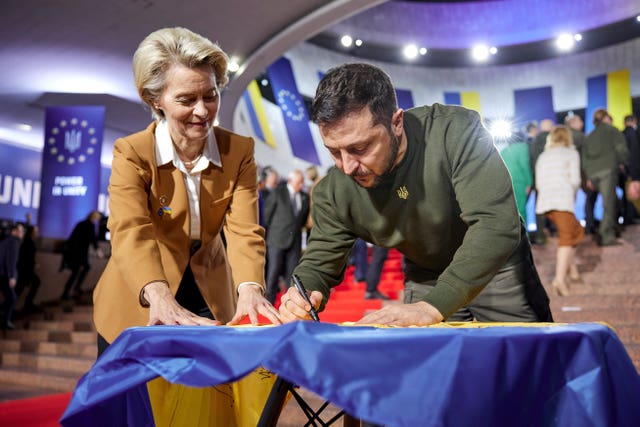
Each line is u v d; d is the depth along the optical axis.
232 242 1.68
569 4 12.64
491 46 13.30
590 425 0.89
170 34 1.50
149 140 1.64
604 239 6.82
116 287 1.65
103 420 1.18
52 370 6.18
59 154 10.03
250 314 1.44
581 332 0.93
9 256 7.98
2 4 7.64
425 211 1.51
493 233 1.33
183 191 1.66
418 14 13.21
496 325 1.10
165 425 1.30
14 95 10.75
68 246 9.26
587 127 13.09
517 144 7.38
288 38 8.72
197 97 1.50
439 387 0.78
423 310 1.17
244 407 1.40
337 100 1.21
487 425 0.81
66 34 8.50
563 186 5.50
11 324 7.96
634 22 12.62
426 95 14.11
